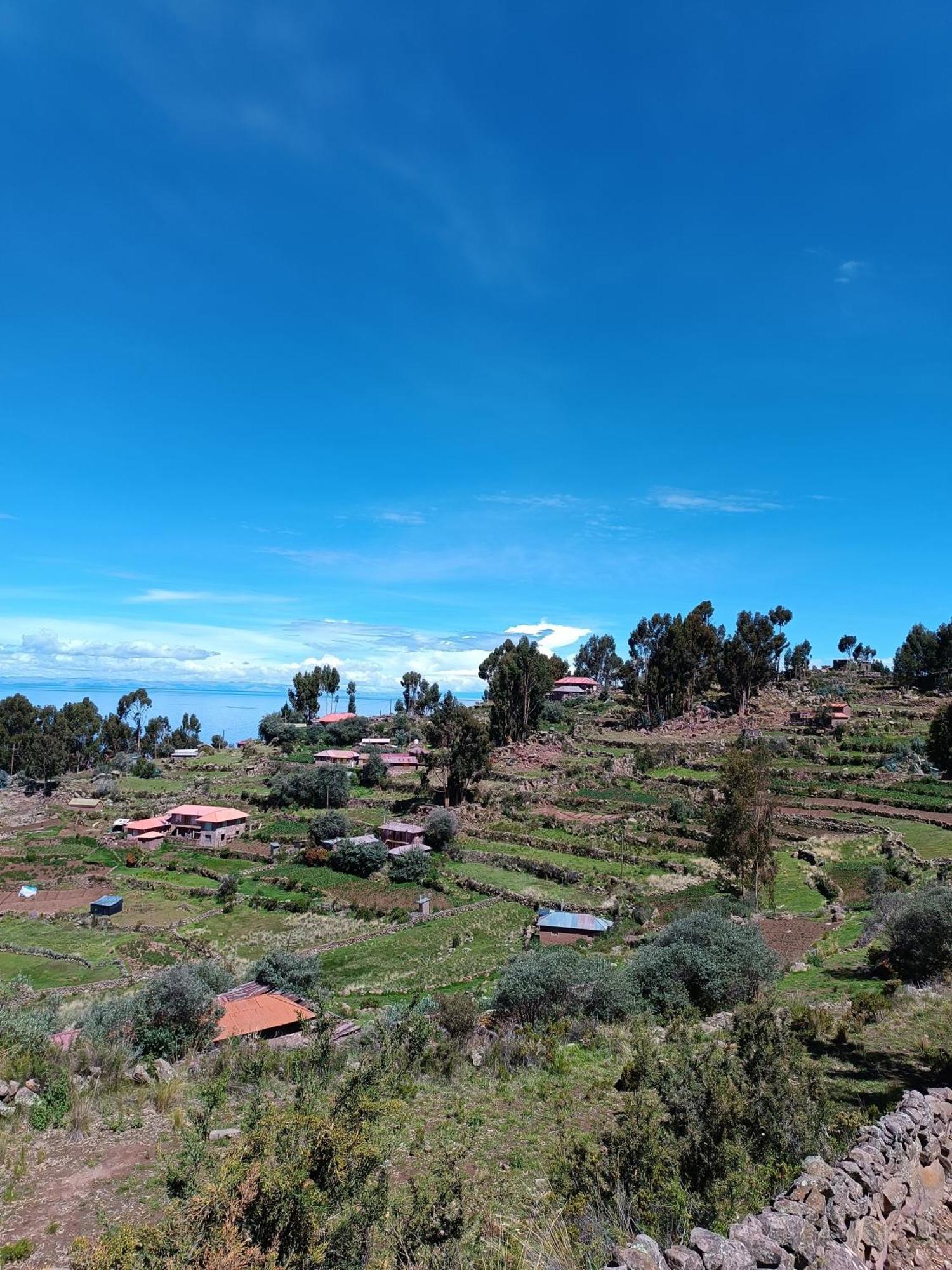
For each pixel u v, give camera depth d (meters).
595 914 55.59
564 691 147.12
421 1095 14.56
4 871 82.88
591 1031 19.91
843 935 36.06
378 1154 6.32
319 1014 18.06
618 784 86.00
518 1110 13.77
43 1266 7.79
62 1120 11.86
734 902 46.88
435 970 47.28
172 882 77.62
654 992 23.28
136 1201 9.23
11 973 52.88
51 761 128.25
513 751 104.06
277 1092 13.93
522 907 59.81
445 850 75.12
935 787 72.50
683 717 117.12
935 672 125.25
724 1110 8.80
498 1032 20.72
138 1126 11.80
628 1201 8.35
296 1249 5.41
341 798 98.31
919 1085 14.27
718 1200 7.59
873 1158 8.11
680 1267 5.79
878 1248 7.29
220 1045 19.70
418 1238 7.07
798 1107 9.34
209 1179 6.27
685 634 119.88
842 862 55.53
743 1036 10.77
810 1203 7.03
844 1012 20.58
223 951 55.81
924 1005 20.39
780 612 143.88
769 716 113.31
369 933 57.66
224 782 118.81
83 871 83.00
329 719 153.00
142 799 114.00
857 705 115.25
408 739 137.50
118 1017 19.52
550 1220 8.70
